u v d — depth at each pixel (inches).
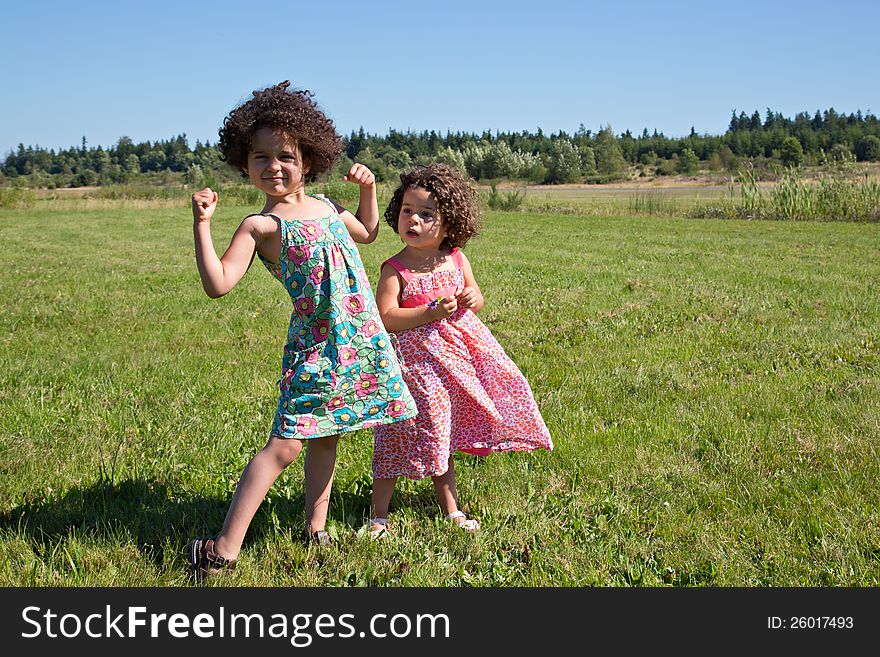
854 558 117.6
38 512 133.6
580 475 151.2
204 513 133.8
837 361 239.8
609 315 325.1
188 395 207.6
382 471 129.0
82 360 250.4
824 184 973.8
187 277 468.8
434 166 130.3
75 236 838.5
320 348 112.9
